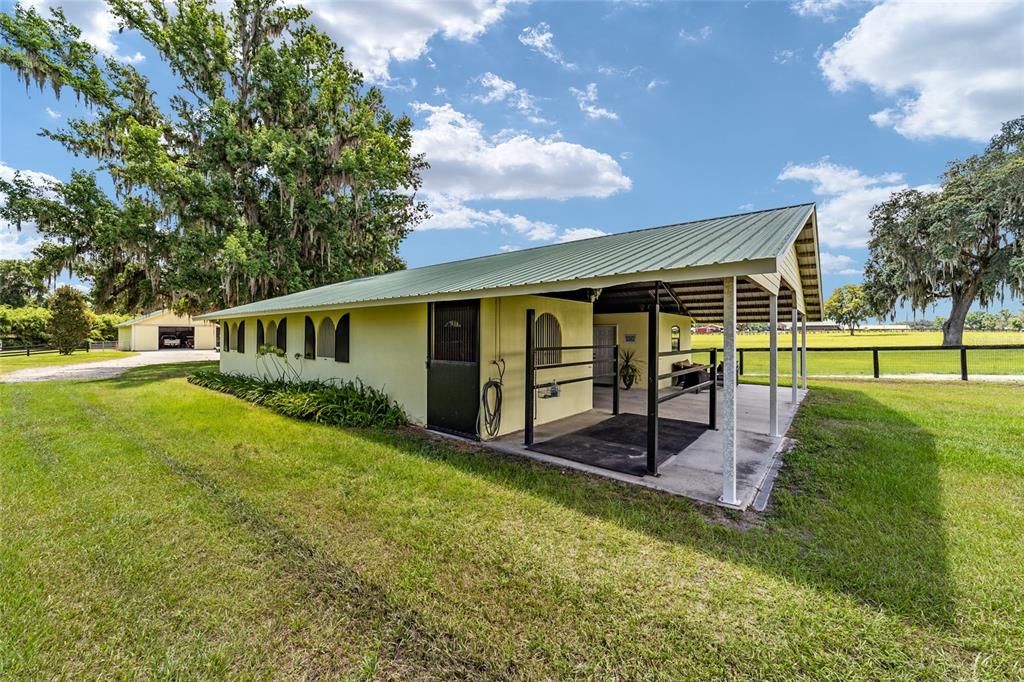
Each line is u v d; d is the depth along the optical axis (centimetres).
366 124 1795
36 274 1401
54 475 434
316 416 689
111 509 354
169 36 1570
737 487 402
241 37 1714
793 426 648
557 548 294
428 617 225
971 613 222
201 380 1195
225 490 396
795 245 696
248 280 1480
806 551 287
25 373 1523
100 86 1455
